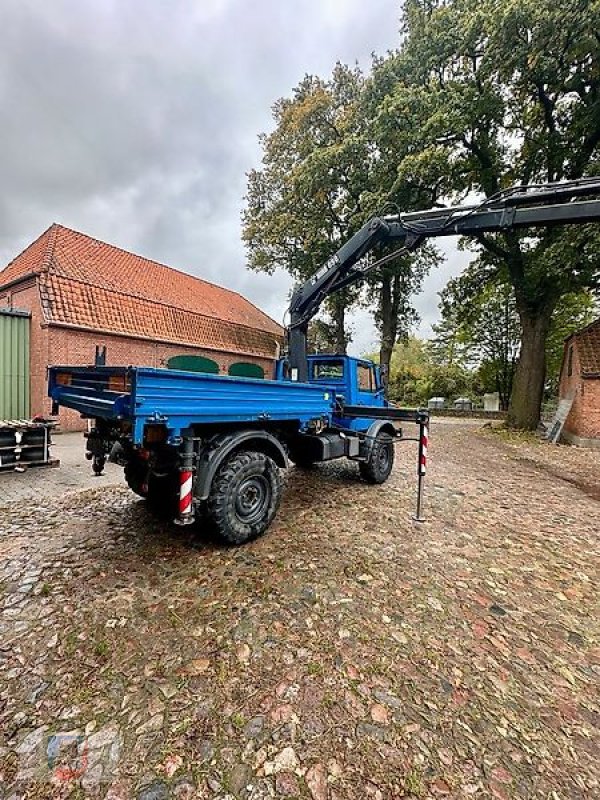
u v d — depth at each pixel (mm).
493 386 24250
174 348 13820
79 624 2514
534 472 7426
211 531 3580
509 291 19656
